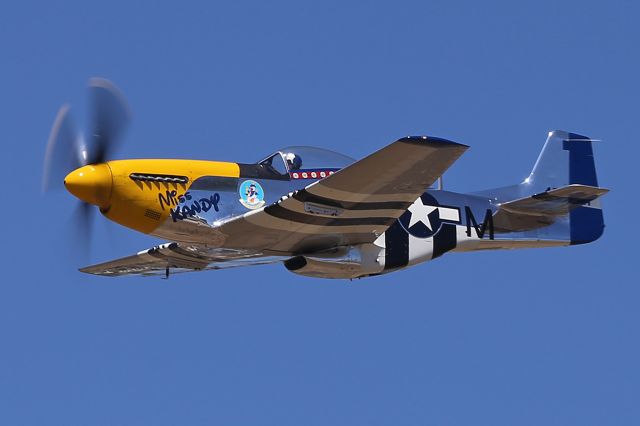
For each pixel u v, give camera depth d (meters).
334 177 48.66
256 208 53.34
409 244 56.47
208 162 53.56
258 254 55.69
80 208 53.44
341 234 53.59
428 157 47.22
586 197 57.69
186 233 53.09
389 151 46.81
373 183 49.22
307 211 50.91
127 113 53.12
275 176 54.03
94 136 52.84
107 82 53.03
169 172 52.69
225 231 52.41
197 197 52.81
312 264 55.00
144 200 52.31
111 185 52.03
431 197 57.53
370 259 55.59
